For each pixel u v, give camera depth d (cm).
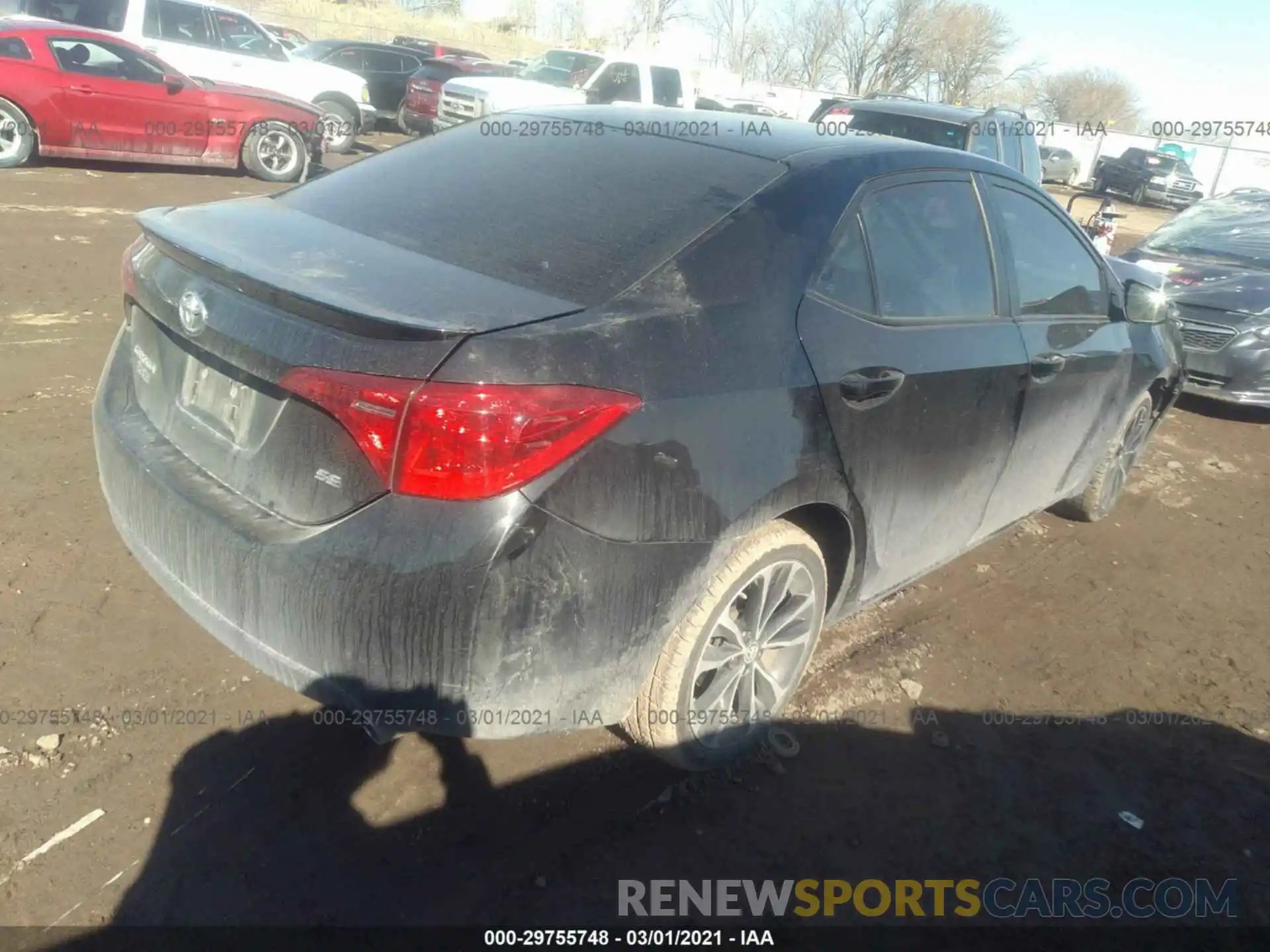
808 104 3381
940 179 330
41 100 1027
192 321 239
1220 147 3259
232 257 236
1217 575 467
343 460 214
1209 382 725
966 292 329
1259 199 938
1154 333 468
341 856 247
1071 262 395
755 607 278
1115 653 386
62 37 1041
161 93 1098
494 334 210
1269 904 269
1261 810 306
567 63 1598
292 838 251
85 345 559
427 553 205
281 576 218
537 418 207
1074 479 439
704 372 237
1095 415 422
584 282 240
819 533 296
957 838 280
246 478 235
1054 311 379
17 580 332
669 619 241
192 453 250
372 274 236
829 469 271
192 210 289
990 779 305
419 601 206
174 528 241
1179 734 339
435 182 297
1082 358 389
